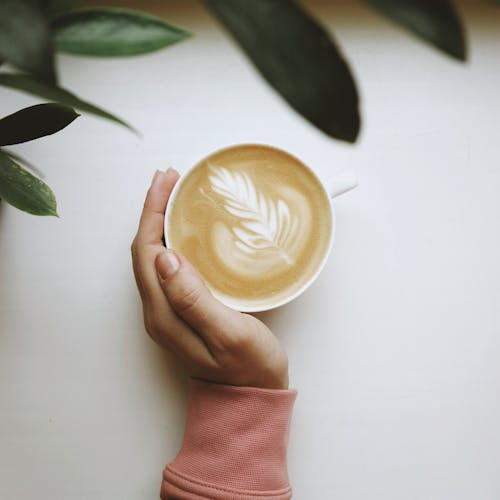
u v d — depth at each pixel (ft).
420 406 1.41
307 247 1.31
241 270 1.30
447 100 1.42
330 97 0.53
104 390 1.39
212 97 1.40
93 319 1.39
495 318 1.42
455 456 1.41
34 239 1.39
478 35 1.41
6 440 1.39
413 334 1.41
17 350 1.39
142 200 1.40
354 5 1.39
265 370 1.23
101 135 1.40
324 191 1.30
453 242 1.42
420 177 1.42
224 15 0.55
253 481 1.21
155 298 1.23
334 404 1.40
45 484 1.39
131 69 1.39
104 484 1.39
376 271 1.41
